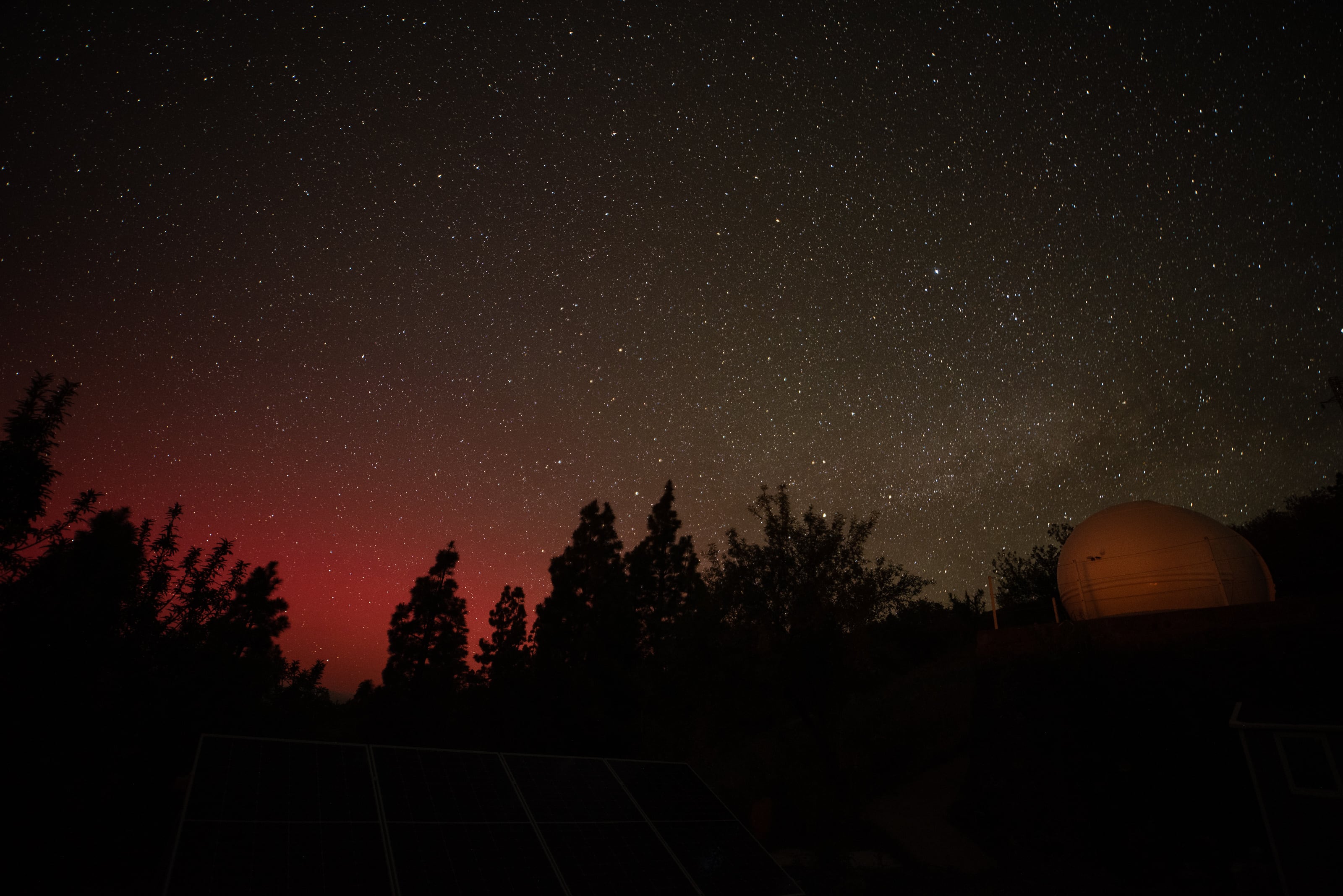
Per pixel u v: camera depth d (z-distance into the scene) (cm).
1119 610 1611
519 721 1991
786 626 1573
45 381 1080
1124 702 1239
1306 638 1155
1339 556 2206
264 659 1655
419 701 2198
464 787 806
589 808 855
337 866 620
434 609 2359
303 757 757
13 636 998
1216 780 1099
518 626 2705
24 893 974
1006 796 1319
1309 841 828
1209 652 1234
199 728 1299
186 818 608
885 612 1589
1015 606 2883
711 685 1558
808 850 1312
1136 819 1126
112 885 1055
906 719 2031
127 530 1240
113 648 1123
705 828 897
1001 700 1441
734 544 1694
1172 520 1678
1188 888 985
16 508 1004
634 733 2016
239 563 1359
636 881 742
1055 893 1041
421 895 620
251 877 573
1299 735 869
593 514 2633
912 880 1140
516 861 712
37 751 977
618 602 2306
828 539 1647
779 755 1856
